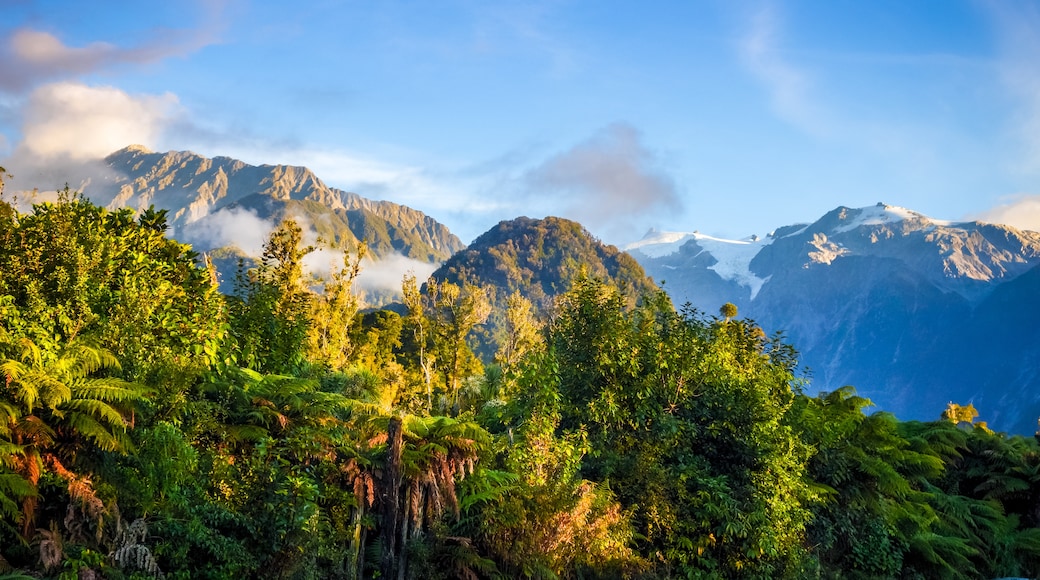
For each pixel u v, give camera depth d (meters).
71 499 9.21
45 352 9.95
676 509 16.41
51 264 11.89
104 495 9.62
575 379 18.14
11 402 9.28
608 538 15.00
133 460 10.34
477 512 14.12
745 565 16.75
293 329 16.36
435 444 13.14
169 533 10.00
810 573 17.78
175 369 11.34
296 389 12.71
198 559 10.34
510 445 16.36
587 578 14.53
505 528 13.87
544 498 14.16
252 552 10.80
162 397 11.11
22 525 8.94
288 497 11.22
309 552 11.22
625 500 16.56
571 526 14.34
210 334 12.66
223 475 11.18
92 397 9.74
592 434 17.66
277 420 12.50
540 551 13.80
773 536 16.64
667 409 18.19
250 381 13.04
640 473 16.53
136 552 9.31
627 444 17.67
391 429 12.73
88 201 13.75
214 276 15.60
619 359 17.88
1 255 11.52
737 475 17.86
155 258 13.62
